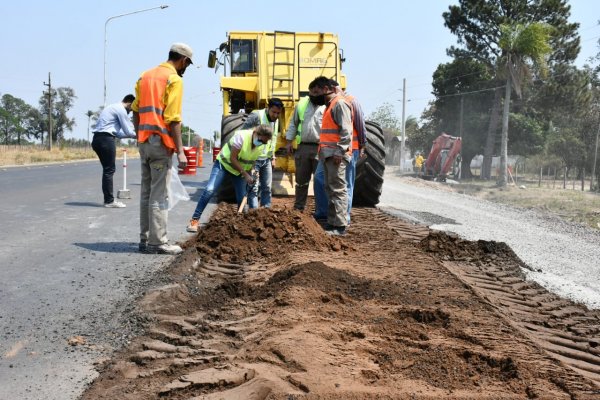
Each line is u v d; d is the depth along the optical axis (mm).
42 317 4055
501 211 15500
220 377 2988
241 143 7453
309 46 11430
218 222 6668
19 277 5078
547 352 3732
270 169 8297
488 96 41812
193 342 3619
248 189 7996
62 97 98125
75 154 44500
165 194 6086
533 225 12672
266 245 6348
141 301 4402
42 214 8797
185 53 6004
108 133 9508
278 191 11109
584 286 6344
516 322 4422
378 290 4855
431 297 4820
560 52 38031
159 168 5996
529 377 3240
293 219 6738
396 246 7133
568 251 9039
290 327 3799
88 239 6875
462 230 10289
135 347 3531
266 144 8031
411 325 4070
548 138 43625
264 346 3432
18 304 4324
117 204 9781
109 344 3605
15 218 8336
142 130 5879
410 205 14219
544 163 49906
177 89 5879
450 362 3393
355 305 4449
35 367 3236
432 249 7023
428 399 2885
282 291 4629
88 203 10352
